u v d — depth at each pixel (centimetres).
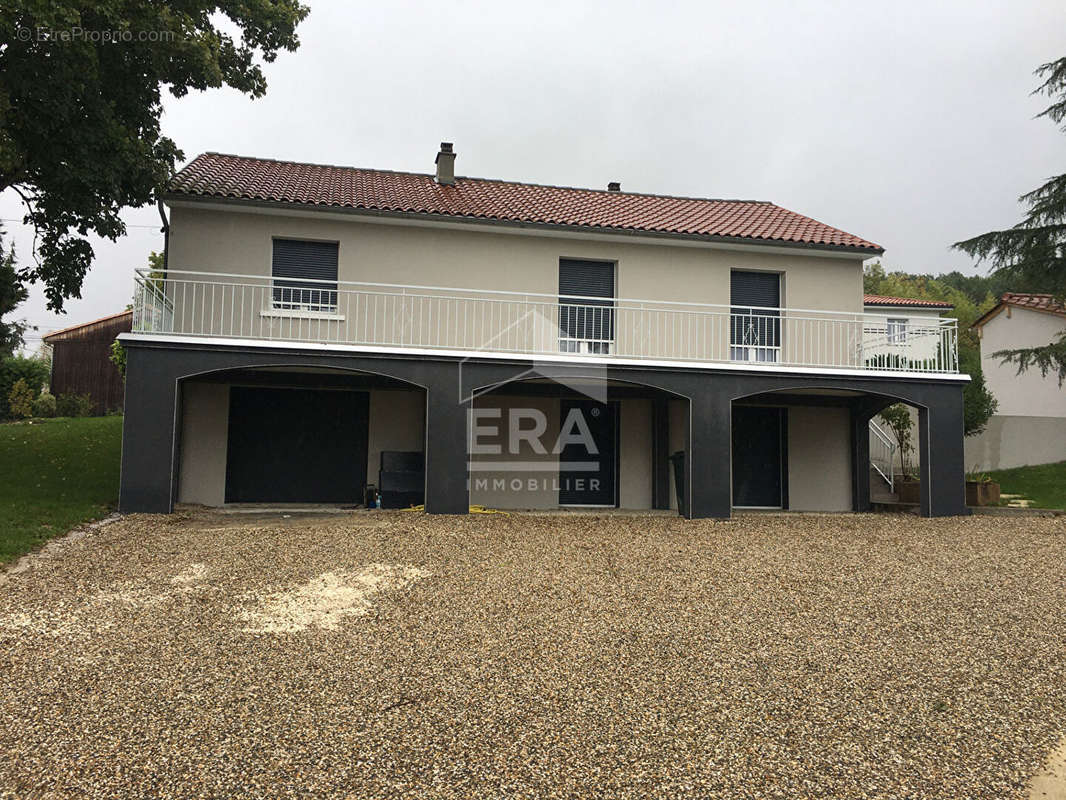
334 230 1291
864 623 614
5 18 884
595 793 339
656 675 485
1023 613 653
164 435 1042
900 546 969
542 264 1372
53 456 1441
